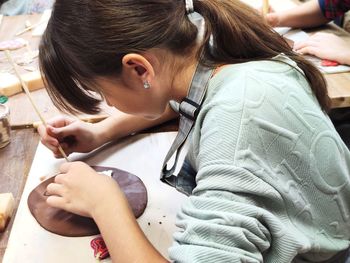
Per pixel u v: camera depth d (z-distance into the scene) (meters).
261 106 0.57
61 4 0.59
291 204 0.59
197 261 0.49
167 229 0.70
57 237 0.69
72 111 0.70
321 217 0.65
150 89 0.64
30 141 0.95
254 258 0.51
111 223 0.63
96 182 0.70
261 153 0.56
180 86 0.66
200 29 0.65
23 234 0.70
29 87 1.12
